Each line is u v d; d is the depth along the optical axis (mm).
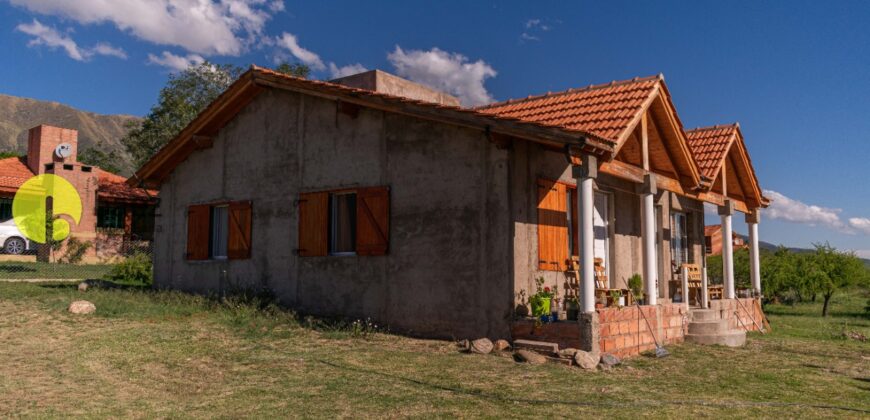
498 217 10398
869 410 7203
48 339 9594
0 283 16703
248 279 13781
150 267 20203
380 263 11742
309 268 12766
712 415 6668
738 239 46094
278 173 13531
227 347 9461
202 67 35844
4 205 25859
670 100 11664
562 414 6398
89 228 28047
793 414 6887
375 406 6551
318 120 12953
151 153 35375
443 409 6473
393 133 11805
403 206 11531
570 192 12180
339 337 10578
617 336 10195
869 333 15977
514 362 9055
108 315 11648
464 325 10648
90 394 6871
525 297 10453
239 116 14375
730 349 11984
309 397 6875
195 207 15016
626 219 13633
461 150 10922
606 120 10484
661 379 8625
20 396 6691
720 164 14281
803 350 12281
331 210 12812
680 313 12625
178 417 6086
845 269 22188
